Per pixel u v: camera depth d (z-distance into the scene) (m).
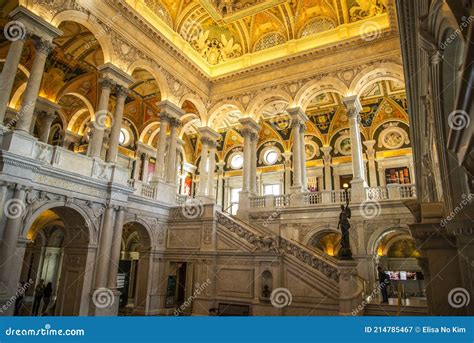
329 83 21.05
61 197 14.12
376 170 24.88
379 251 23.58
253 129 23.66
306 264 14.86
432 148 10.57
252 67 23.34
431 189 12.41
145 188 18.92
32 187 12.91
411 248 23.19
